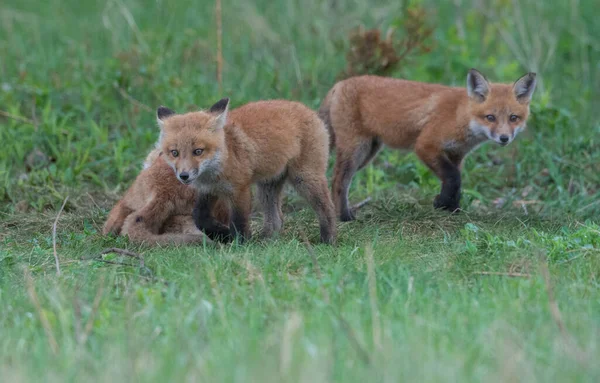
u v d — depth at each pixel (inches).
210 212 449.7
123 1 882.1
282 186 480.7
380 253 405.4
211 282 345.1
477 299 325.1
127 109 674.8
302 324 283.4
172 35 782.5
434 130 542.3
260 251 412.8
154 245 446.0
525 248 407.5
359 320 291.0
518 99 549.0
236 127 441.4
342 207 537.0
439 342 269.4
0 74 727.1
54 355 265.0
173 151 425.7
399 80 564.4
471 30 817.5
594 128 652.7
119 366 251.1
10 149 601.9
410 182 607.5
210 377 240.4
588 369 244.8
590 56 821.9
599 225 475.8
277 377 235.9
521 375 239.8
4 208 533.3
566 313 303.3
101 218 515.8
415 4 757.9
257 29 802.2
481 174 618.2
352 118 558.6
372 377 239.3
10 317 314.7
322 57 749.3
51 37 827.4
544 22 813.2
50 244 456.1
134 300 327.6
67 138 625.6
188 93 675.4
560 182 584.4
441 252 411.2
